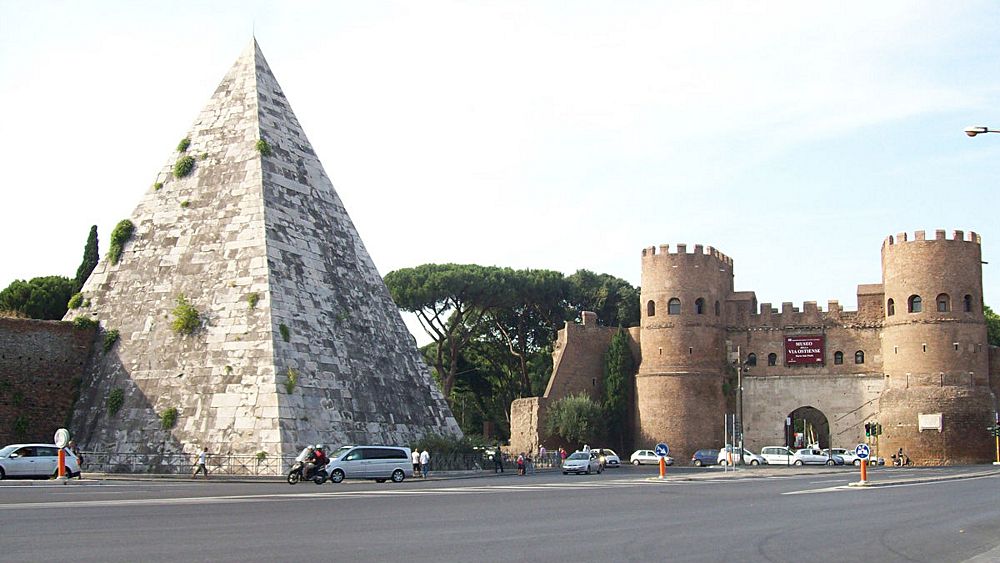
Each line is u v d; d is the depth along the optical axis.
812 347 110.12
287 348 58.44
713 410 109.56
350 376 62.31
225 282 60.50
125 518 27.97
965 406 100.38
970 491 48.78
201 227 63.19
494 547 23.20
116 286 64.19
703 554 22.83
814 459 99.25
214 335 59.19
